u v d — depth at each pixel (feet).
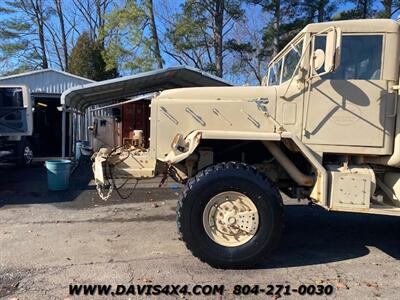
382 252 16.47
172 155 15.25
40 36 123.34
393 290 12.96
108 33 82.43
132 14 76.13
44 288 12.88
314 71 14.87
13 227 19.74
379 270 14.57
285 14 76.18
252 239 14.35
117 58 79.10
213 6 79.05
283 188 17.26
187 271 14.17
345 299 12.31
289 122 15.51
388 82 14.98
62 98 39.68
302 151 14.74
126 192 28.96
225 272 14.12
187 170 17.20
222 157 16.75
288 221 21.13
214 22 79.56
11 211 23.13
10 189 30.19
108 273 13.99
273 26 75.05
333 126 15.23
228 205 14.44
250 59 81.46
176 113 16.35
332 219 21.58
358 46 15.06
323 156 15.83
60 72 64.90
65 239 17.76
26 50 122.62
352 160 15.80
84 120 58.75
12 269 14.39
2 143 40.40
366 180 14.48
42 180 34.63
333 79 15.17
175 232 18.76
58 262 15.03
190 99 16.48
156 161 17.11
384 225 20.52
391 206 15.14
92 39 110.32
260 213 14.33
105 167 17.69
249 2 75.15
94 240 17.60
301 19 74.28
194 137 14.73
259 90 15.92
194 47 80.53
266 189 14.34
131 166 17.81
